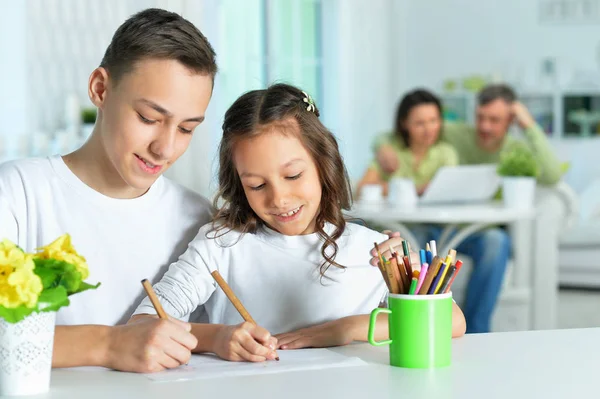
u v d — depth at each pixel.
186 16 4.08
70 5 4.93
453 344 1.53
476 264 4.31
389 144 5.03
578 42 7.00
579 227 6.09
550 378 1.26
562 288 6.26
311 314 1.77
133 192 1.79
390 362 1.38
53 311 1.20
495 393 1.18
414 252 1.70
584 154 6.96
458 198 4.32
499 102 5.02
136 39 1.50
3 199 1.68
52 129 4.91
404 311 1.34
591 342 1.54
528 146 4.91
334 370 1.33
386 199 4.88
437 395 1.16
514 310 4.50
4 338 1.17
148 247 1.79
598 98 6.97
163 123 1.54
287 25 6.39
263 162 1.63
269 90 1.69
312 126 1.67
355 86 6.95
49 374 1.22
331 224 1.81
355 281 1.80
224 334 1.47
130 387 1.24
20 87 4.78
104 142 1.60
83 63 5.01
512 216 3.97
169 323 1.40
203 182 4.04
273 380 1.27
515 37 7.18
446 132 5.20
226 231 1.78
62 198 1.74
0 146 4.65
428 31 7.45
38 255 1.19
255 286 1.78
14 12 4.75
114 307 1.76
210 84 1.57
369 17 7.08
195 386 1.24
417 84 7.48
